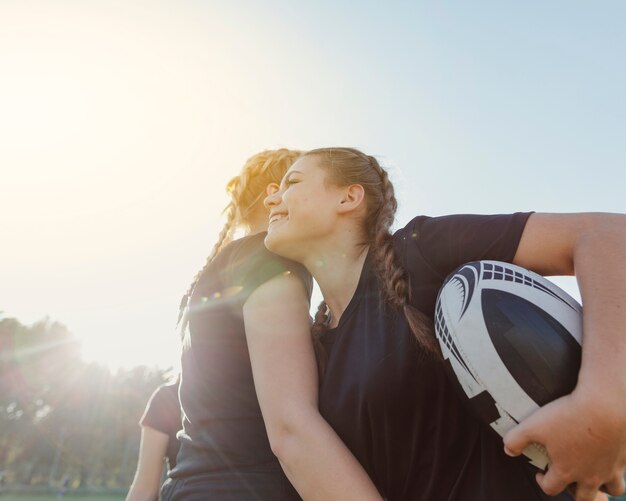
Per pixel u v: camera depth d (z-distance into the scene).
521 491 1.33
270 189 2.31
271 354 1.62
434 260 1.57
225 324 1.84
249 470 1.69
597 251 1.31
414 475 1.46
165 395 2.88
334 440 1.44
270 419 1.54
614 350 1.18
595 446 1.15
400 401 1.44
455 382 1.40
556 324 1.32
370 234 1.80
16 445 80.88
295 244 1.79
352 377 1.52
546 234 1.44
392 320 1.54
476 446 1.43
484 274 1.42
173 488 1.78
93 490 73.25
